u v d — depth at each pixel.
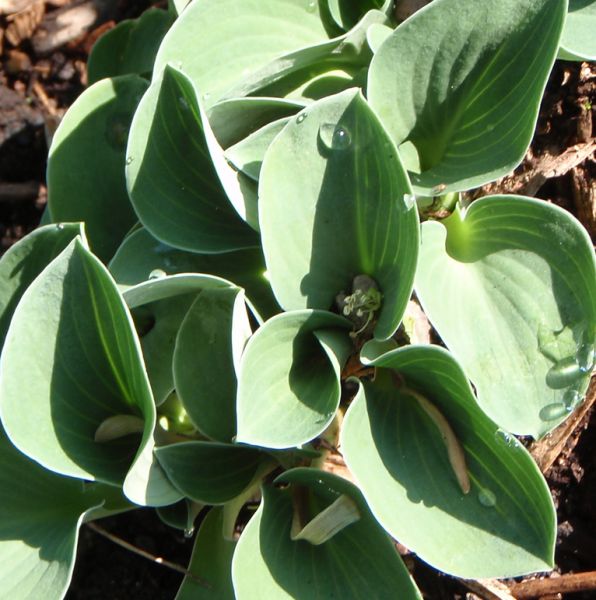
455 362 0.52
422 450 0.55
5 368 0.53
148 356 0.57
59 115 0.69
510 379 0.54
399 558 0.54
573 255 0.54
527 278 0.55
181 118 0.56
